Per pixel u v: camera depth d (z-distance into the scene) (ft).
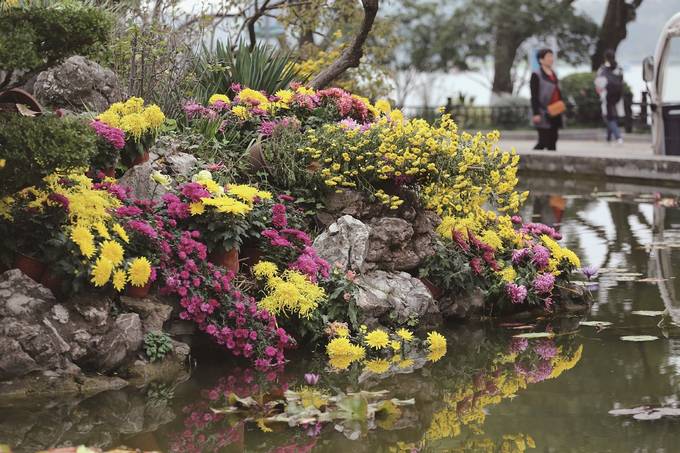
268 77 32.27
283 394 18.89
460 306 25.11
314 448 16.10
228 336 20.56
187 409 17.92
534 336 23.39
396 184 25.21
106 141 22.08
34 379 18.45
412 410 18.04
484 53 125.59
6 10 19.27
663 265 31.58
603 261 32.37
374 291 23.41
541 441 16.34
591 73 112.98
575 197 50.62
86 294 19.40
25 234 19.25
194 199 21.48
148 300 20.54
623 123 99.35
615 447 15.97
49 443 16.10
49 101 26.43
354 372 20.51
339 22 50.14
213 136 26.50
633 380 19.71
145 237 20.61
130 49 30.27
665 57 61.05
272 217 23.15
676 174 56.70
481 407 18.20
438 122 26.63
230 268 21.89
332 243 23.73
